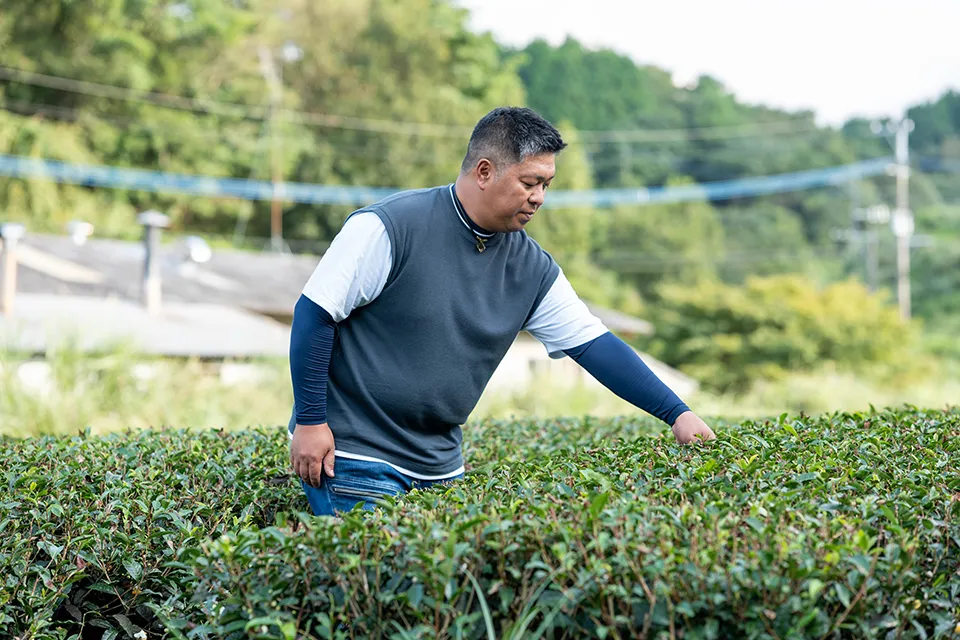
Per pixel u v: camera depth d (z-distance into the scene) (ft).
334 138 139.44
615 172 191.52
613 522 7.79
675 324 119.03
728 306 116.57
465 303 11.36
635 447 11.49
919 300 187.83
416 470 11.57
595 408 59.21
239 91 129.59
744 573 7.34
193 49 126.00
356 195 131.13
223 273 79.36
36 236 74.59
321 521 8.40
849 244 197.47
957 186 229.66
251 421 38.99
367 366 11.26
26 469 12.93
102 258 72.84
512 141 10.94
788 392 92.63
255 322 64.34
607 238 179.52
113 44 115.34
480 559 7.79
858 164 216.54
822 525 8.07
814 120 228.43
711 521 7.95
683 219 184.55
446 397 11.47
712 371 113.19
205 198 123.03
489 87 157.58
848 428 12.69
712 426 17.66
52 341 39.50
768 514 8.30
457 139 144.36
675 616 7.52
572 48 197.98
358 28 143.74
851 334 112.47
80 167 109.60
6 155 106.32
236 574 8.20
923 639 7.75
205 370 51.85
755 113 226.38
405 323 11.23
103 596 11.25
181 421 37.76
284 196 126.00
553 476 9.95
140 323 56.75
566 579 7.69
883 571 7.66
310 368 10.96
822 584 7.12
